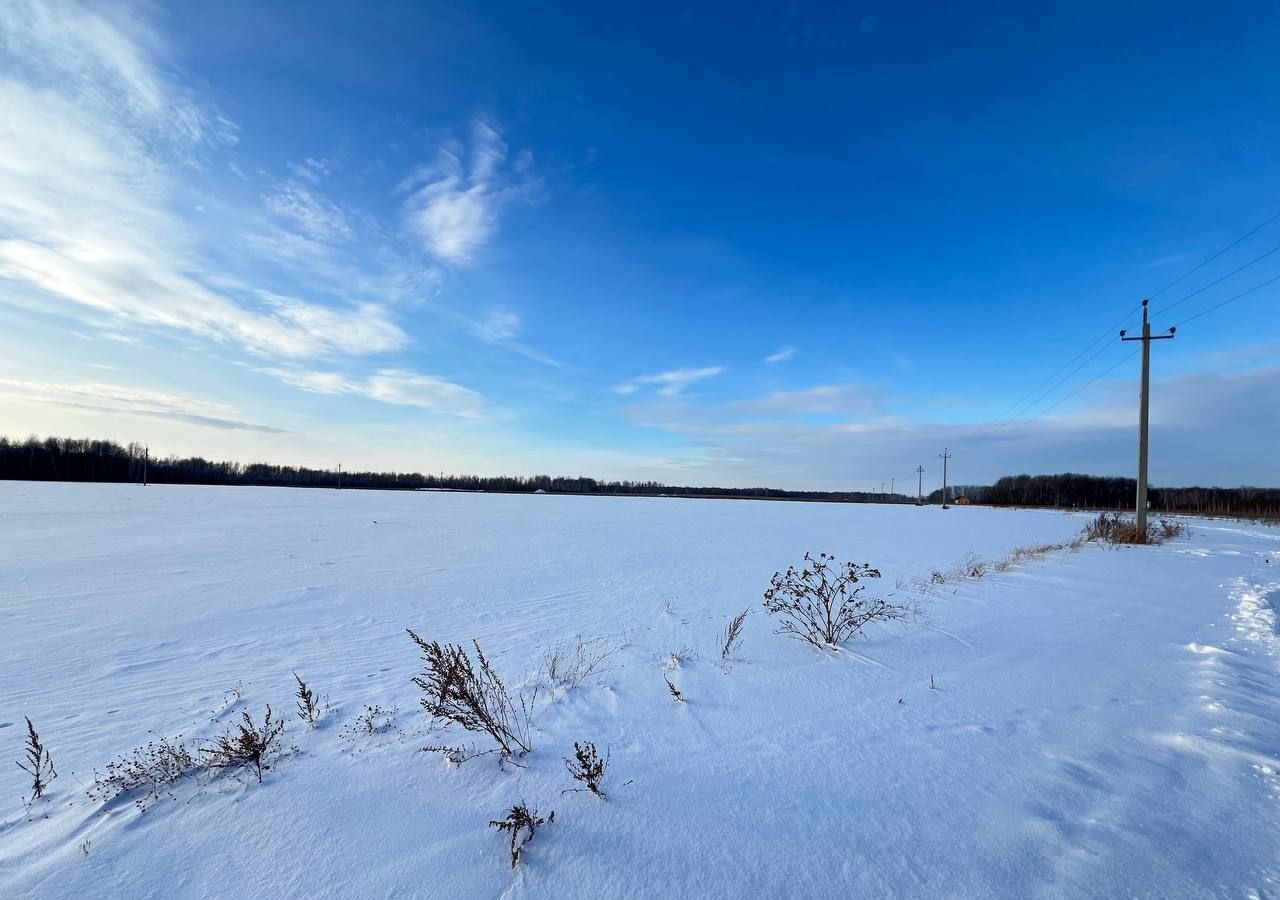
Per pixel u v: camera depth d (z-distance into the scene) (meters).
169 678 4.85
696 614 7.20
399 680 4.69
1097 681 3.92
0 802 2.79
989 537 21.03
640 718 3.44
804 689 3.90
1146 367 16.58
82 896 1.93
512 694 4.01
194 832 2.28
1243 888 1.83
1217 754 2.75
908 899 1.81
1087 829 2.16
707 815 2.30
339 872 2.01
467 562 12.48
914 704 3.55
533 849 2.09
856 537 20.61
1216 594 7.29
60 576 10.16
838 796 2.44
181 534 17.34
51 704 4.25
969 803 2.37
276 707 4.07
